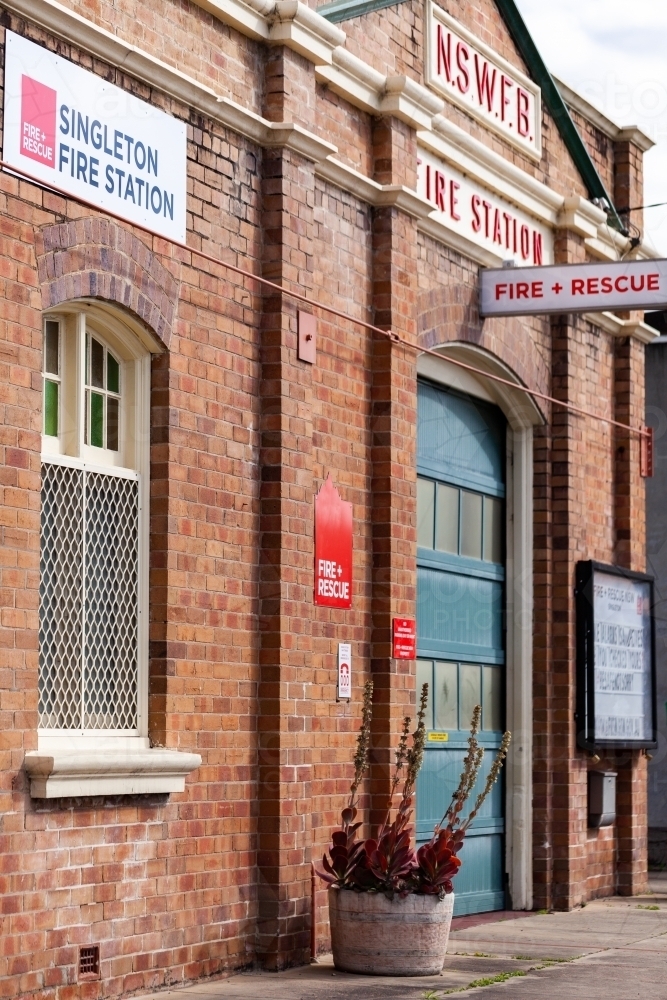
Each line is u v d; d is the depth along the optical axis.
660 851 17.19
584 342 14.70
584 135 15.44
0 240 7.62
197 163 9.24
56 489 8.34
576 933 12.11
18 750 7.58
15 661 7.59
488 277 12.77
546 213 14.02
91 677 8.49
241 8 9.66
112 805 8.27
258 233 9.85
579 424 14.45
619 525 15.30
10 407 7.63
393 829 9.71
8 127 7.66
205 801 9.09
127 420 8.89
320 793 10.24
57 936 7.81
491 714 13.72
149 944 8.52
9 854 7.49
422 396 12.77
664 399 17.44
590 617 14.16
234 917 9.30
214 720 9.20
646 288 12.29
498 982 9.48
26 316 7.77
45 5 7.87
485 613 13.70
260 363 9.80
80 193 8.17
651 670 15.45
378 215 11.24
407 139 11.51
